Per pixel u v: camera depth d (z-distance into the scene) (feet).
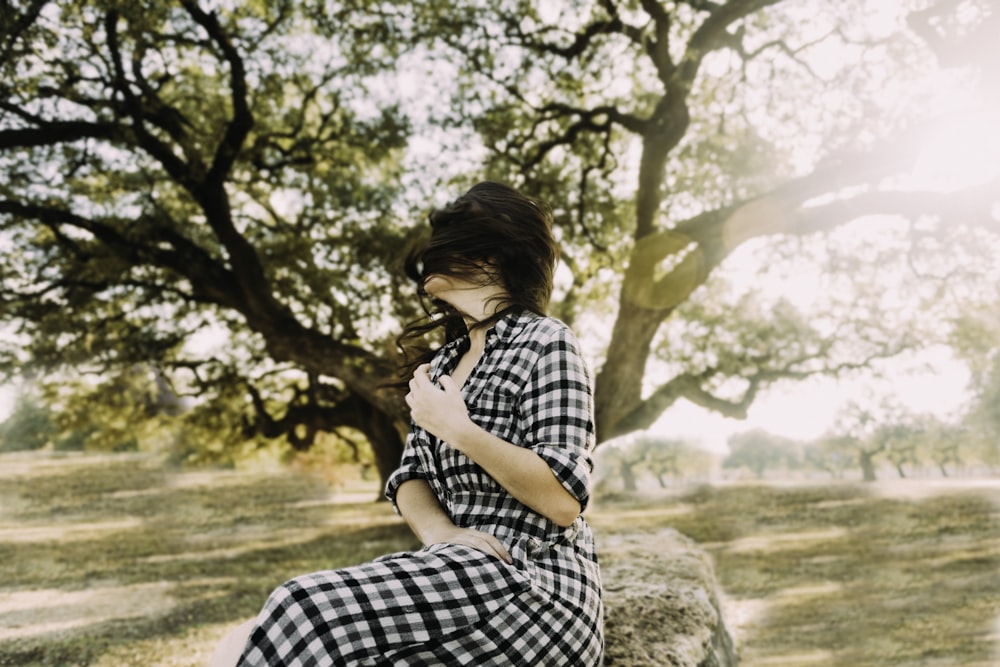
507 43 39.45
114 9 30.07
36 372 52.49
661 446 159.02
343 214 50.96
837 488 104.78
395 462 67.97
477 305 5.64
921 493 93.66
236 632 4.52
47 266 45.42
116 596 27.68
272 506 71.15
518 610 4.50
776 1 35.50
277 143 43.86
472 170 44.62
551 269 5.77
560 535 4.96
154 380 70.74
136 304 53.21
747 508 79.46
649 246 40.06
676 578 12.46
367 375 41.01
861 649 24.70
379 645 4.10
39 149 38.75
